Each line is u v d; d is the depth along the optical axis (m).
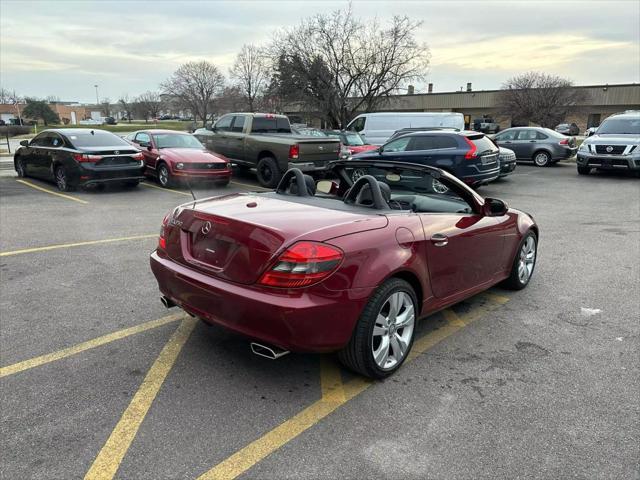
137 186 12.59
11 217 8.53
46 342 3.81
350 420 2.91
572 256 6.61
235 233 3.10
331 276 2.90
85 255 6.20
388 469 2.50
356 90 32.41
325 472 2.47
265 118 13.70
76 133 11.76
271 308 2.84
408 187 4.49
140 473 2.44
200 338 3.95
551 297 5.05
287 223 3.09
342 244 2.98
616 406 3.09
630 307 4.79
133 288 5.03
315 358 3.70
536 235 5.37
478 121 56.53
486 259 4.40
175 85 57.22
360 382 3.36
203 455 2.58
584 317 4.53
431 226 3.67
